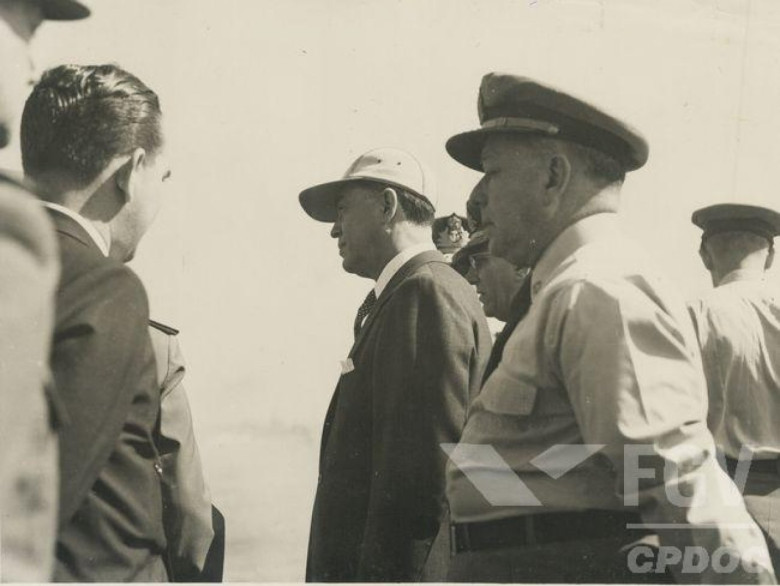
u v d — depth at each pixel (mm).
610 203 1974
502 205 1993
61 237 1785
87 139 1883
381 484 2248
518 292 2014
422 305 2303
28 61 1950
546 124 1957
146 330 1806
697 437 1745
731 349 2775
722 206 2730
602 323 1751
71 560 1744
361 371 2342
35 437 1574
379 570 2230
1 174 1547
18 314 1533
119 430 1730
